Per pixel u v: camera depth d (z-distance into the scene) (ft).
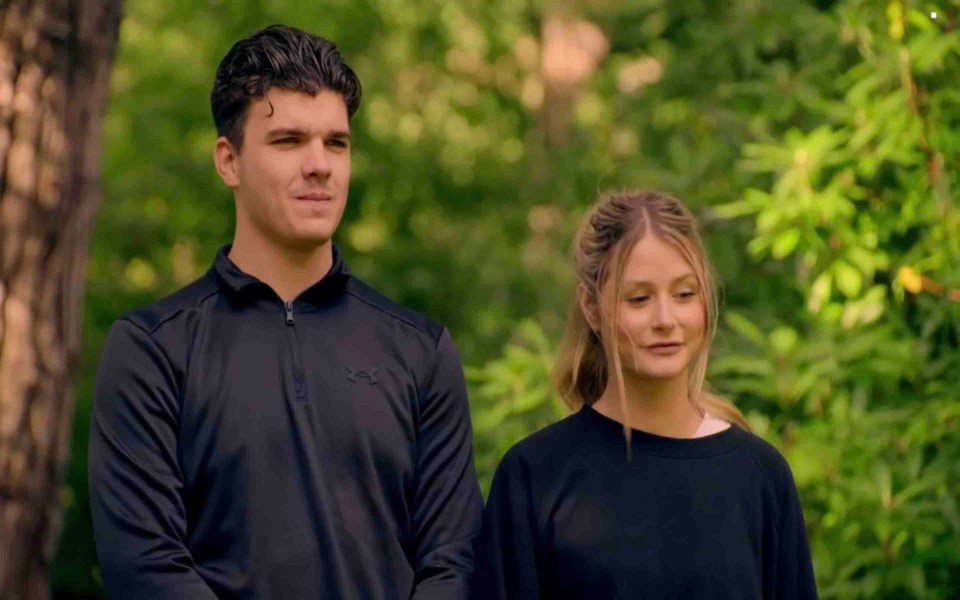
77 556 63.98
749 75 33.76
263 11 60.95
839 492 26.86
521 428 29.73
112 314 63.00
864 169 27.71
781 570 16.63
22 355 24.20
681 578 16.06
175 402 16.33
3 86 24.23
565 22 61.11
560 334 37.60
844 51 31.35
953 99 27.55
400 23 62.69
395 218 63.67
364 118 61.72
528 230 60.23
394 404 16.88
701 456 16.58
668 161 35.50
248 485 16.15
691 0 37.37
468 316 58.90
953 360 28.02
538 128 63.72
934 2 28.07
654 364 16.30
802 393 27.94
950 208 27.20
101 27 25.30
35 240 24.39
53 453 24.72
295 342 16.81
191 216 63.87
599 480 16.47
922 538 26.45
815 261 28.19
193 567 15.97
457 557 16.72
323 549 16.16
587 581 16.17
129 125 62.44
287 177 16.61
